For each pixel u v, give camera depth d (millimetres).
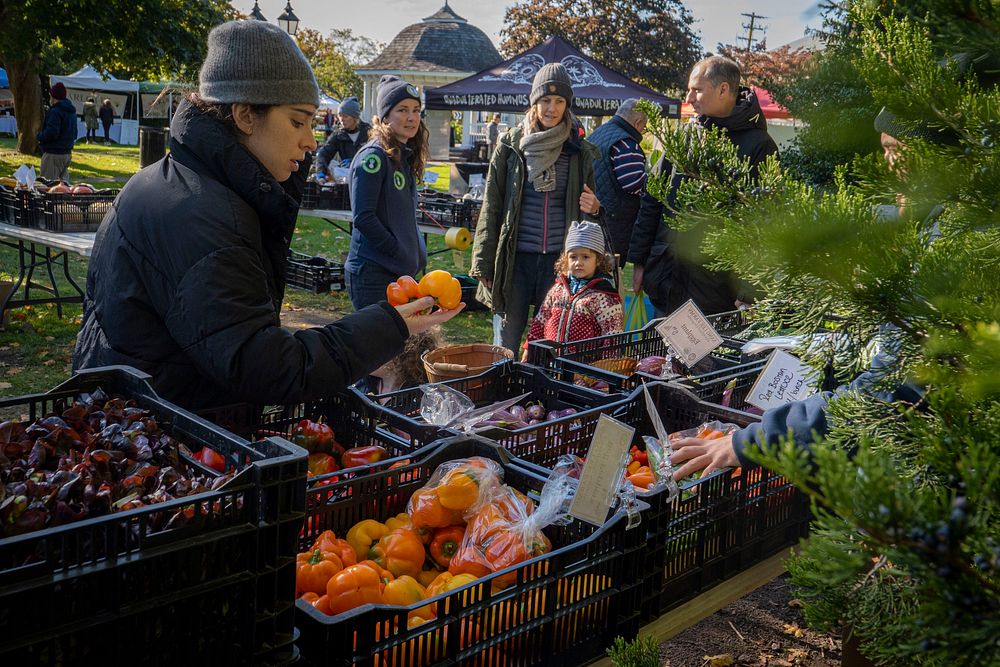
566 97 5539
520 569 1890
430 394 2908
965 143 887
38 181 7516
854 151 876
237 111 2244
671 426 3219
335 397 2857
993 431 790
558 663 1993
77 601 1330
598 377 3471
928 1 824
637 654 1267
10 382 6316
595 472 2111
